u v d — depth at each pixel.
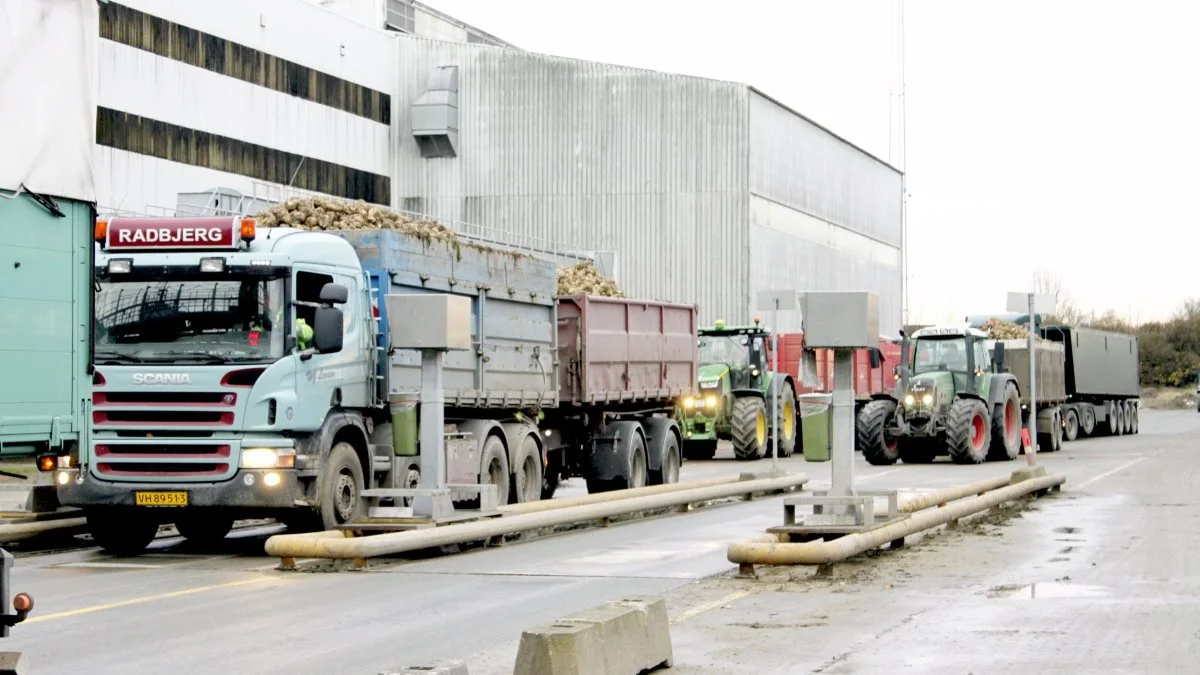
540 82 56.03
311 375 16.58
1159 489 24.55
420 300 16.48
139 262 16.42
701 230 54.97
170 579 14.52
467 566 15.22
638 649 9.05
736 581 13.52
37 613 12.20
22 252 9.55
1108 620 11.10
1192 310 105.50
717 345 38.78
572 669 8.20
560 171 55.81
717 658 9.73
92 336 10.26
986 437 35.03
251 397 16.06
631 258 55.34
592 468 23.94
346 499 17.08
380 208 19.75
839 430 15.45
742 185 54.69
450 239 19.59
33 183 9.58
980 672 9.19
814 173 63.47
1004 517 19.52
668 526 19.67
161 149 45.16
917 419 34.06
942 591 12.73
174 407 16.16
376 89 55.91
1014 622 11.04
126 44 43.75
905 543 16.39
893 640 10.34
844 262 68.06
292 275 16.41
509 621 11.54
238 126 48.62
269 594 13.27
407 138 56.69
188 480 16.19
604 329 23.58
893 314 77.69
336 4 58.62
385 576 14.48
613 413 24.48
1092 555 15.20
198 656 10.20
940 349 35.38
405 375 18.44
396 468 18.48
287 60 51.09
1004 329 46.59
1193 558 14.91
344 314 17.31
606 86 55.59
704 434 37.84
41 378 9.70
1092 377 50.25
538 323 22.09
